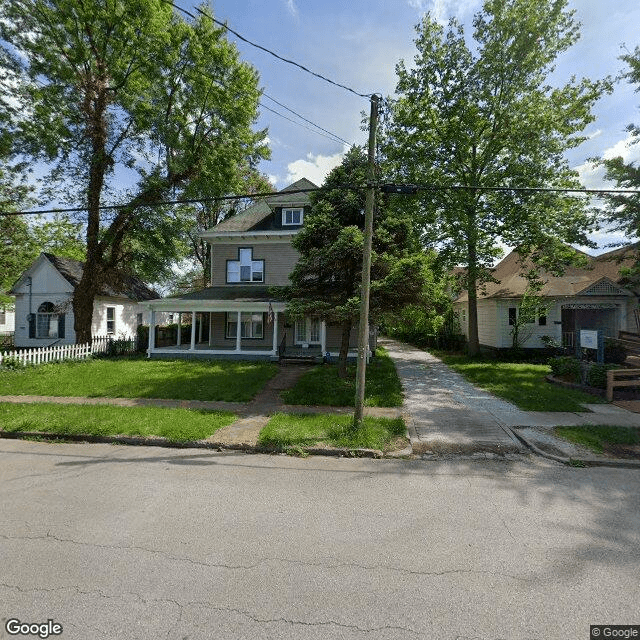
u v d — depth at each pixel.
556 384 11.60
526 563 3.13
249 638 2.31
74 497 4.41
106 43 16.69
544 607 2.61
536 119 16.81
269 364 14.89
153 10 15.95
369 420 7.56
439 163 18.25
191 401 9.31
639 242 11.18
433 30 17.30
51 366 13.99
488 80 17.47
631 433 6.81
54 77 16.02
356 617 2.50
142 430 6.85
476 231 16.88
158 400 9.38
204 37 17.12
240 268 19.86
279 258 19.59
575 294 18.78
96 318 23.48
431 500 4.39
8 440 6.77
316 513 4.05
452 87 17.73
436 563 3.13
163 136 16.84
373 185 6.93
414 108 17.81
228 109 18.12
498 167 17.98
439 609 2.58
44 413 7.85
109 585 2.82
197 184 18.72
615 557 3.23
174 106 18.39
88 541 3.44
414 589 2.80
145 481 4.91
